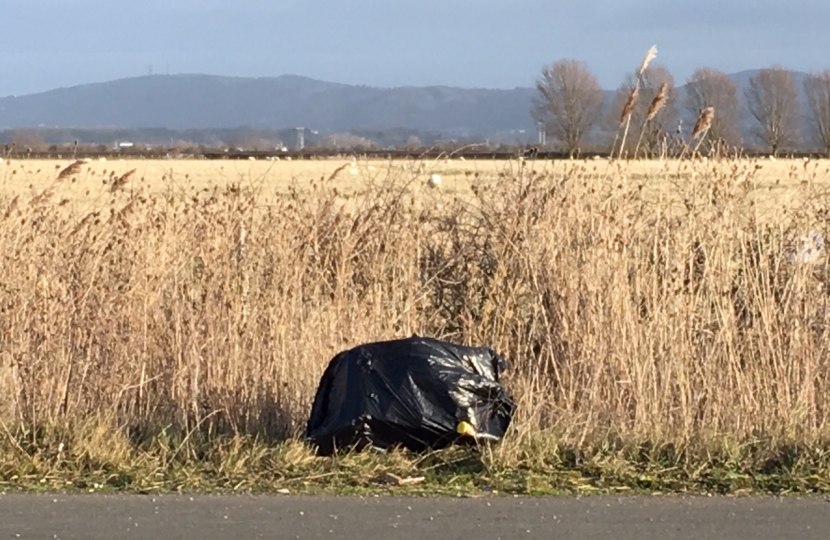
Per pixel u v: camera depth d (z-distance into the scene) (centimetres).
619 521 573
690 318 796
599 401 775
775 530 559
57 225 859
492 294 862
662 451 702
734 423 746
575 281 823
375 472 668
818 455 682
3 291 796
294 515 582
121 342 789
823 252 855
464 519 576
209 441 720
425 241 909
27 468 666
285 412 771
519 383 803
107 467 676
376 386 697
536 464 677
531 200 880
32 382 759
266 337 800
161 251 827
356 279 879
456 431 691
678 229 843
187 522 570
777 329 795
